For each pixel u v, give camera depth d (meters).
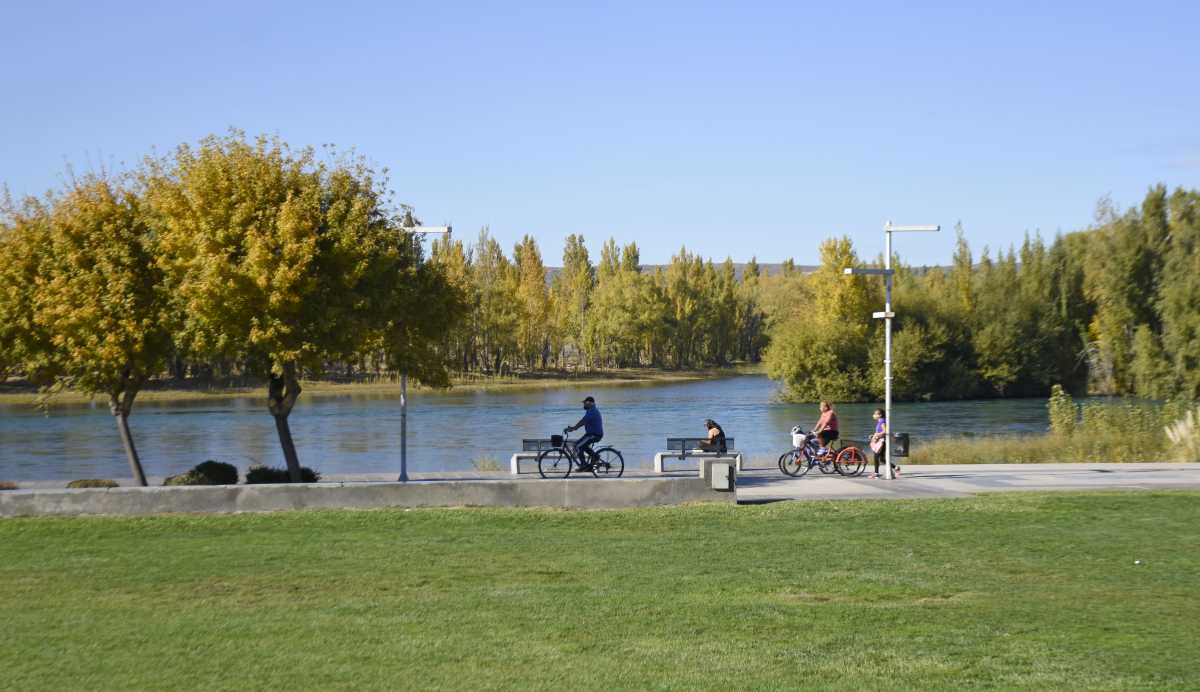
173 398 90.94
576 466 32.25
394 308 27.64
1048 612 12.94
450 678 10.15
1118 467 31.23
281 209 25.42
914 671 10.25
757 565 16.28
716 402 87.44
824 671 10.28
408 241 28.81
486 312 113.69
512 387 111.12
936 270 107.50
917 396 88.12
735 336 154.88
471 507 21.73
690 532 19.31
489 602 13.69
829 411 29.28
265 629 12.27
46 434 57.72
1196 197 70.31
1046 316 92.75
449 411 75.81
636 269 158.38
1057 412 40.59
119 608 13.57
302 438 54.78
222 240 25.11
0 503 20.89
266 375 28.14
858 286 89.62
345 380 109.00
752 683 9.86
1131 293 73.50
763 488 25.33
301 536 18.98
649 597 13.95
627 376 133.75
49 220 27.72
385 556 17.09
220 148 26.52
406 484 21.78
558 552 17.42
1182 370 65.75
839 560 16.66
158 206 25.86
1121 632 11.88
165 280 26.33
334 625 12.44
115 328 26.36
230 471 27.88
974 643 11.38
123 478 35.38
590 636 11.83
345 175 27.62
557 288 148.00
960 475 28.73
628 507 21.94
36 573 15.92
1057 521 20.34
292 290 25.39
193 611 13.35
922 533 19.14
